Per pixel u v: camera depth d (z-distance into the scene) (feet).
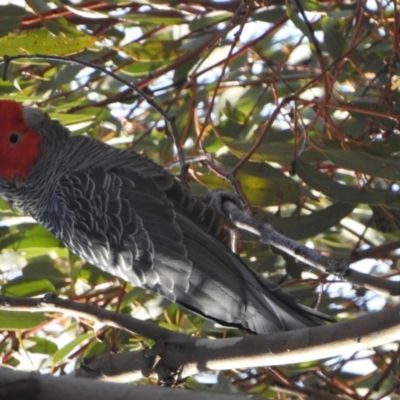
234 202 26.84
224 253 25.76
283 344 21.38
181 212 26.45
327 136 32.04
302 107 34.09
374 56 33.55
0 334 35.88
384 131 32.12
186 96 35.83
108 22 35.50
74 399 16.47
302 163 28.37
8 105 29.48
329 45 32.55
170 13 35.83
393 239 34.73
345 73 33.40
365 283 21.18
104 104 35.17
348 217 35.53
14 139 29.35
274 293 24.70
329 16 33.53
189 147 35.91
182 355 23.47
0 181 29.91
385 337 19.81
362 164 28.48
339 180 37.01
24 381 16.40
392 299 34.09
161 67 36.11
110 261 26.94
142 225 26.23
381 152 30.12
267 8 34.14
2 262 34.04
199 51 34.45
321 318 23.95
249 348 22.09
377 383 31.58
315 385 33.37
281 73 37.06
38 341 34.01
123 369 24.13
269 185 30.55
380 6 32.55
